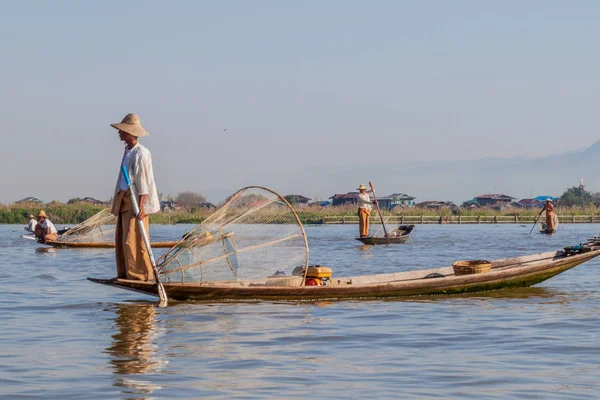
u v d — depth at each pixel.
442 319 12.80
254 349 10.20
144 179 14.03
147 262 14.34
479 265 16.81
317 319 12.73
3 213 78.12
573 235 49.81
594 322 12.39
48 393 7.89
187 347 10.30
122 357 9.64
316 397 7.80
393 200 145.25
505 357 9.71
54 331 11.50
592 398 7.77
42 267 23.53
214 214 15.66
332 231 59.97
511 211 89.81
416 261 26.25
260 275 15.76
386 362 9.42
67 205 81.75
